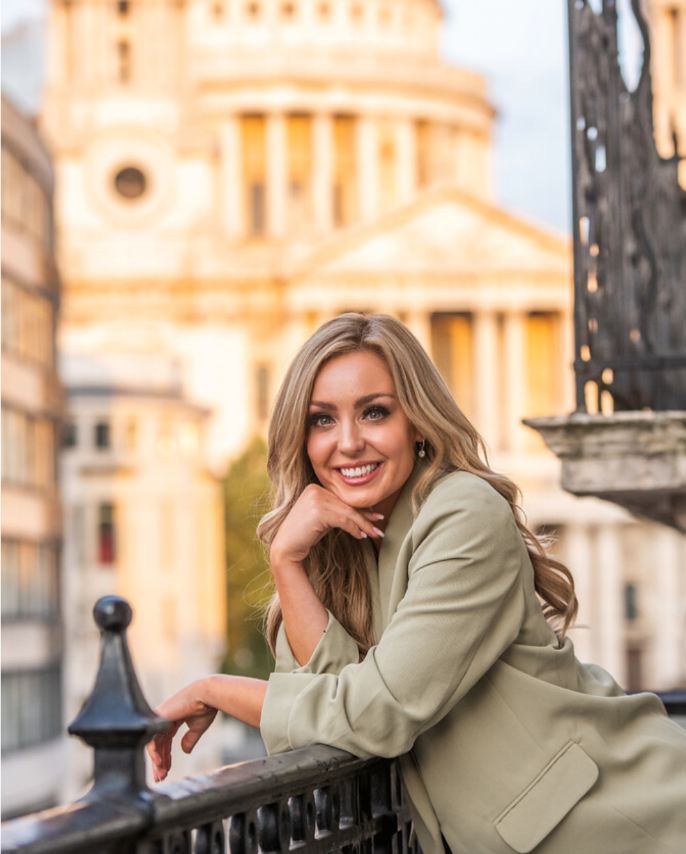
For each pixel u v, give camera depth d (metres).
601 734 2.52
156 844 1.79
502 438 77.56
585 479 4.77
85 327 79.69
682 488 4.68
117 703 1.75
